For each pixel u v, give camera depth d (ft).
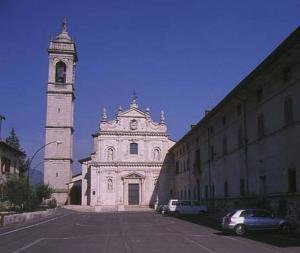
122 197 280.51
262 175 112.16
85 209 264.31
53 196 273.54
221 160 155.12
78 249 62.80
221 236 83.87
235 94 125.59
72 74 291.17
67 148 280.72
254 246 64.80
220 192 156.04
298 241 71.46
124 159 284.82
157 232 95.71
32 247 65.87
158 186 285.43
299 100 90.33
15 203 171.53
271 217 87.45
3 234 92.27
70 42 292.81
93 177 279.49
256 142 117.29
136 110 291.38
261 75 105.60
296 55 89.71
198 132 196.44
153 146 289.33
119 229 106.11
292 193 93.50
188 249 61.82
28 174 178.29
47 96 285.02
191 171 215.72
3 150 194.49
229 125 144.56
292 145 94.17
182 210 174.70
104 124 286.46
